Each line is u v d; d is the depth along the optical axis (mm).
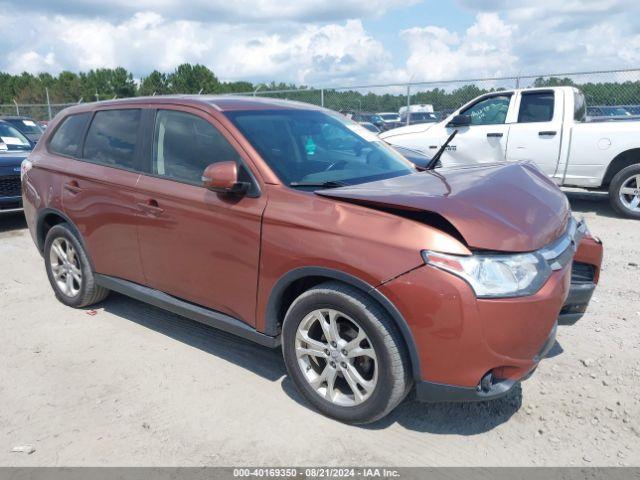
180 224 3580
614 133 8242
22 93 52312
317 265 2922
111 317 4598
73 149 4559
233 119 3564
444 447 2871
